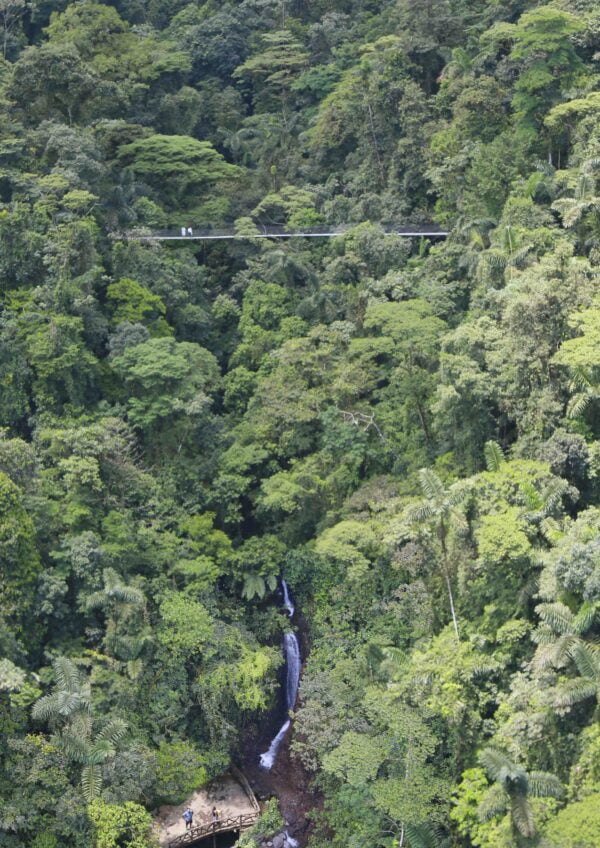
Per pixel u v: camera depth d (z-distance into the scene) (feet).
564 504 398.01
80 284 536.83
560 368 428.15
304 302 577.02
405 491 470.39
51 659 416.26
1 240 540.11
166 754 426.51
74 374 518.78
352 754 388.57
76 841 381.60
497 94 615.57
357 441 497.46
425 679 373.81
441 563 408.26
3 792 381.81
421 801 370.12
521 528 374.84
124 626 430.20
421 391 483.92
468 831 358.02
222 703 447.42
